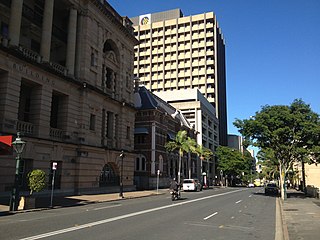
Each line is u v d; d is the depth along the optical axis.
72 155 31.80
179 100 89.19
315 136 35.38
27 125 27.00
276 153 36.72
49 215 15.99
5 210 17.52
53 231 11.03
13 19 26.03
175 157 63.06
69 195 30.31
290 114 36.03
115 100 39.84
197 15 115.88
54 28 33.56
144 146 53.66
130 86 44.84
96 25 36.97
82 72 34.09
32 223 12.97
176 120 65.00
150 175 52.44
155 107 53.91
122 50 43.00
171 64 116.44
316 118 36.25
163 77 115.81
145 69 118.62
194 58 114.44
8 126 24.73
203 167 85.75
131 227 12.41
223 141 118.00
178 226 13.07
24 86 29.05
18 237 9.83
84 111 33.66
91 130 34.84
